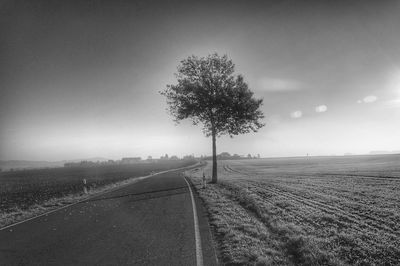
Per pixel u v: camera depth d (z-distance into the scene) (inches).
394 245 303.7
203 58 1253.7
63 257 285.9
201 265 256.7
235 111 1216.8
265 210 515.5
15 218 522.9
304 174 1606.8
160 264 261.0
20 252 305.6
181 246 311.6
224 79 1266.0
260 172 2199.8
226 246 307.3
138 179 1626.5
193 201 656.4
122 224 429.7
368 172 1401.3
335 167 2341.3
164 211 529.0
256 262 258.1
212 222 430.0
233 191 848.9
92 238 355.3
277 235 354.0
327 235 348.5
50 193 1013.2
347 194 685.3
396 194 651.5
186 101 1238.9
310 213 475.2
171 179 1478.8
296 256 283.0
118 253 293.9
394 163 2409.0
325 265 258.2
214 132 1261.1
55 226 434.3
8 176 2667.3
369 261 264.1
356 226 386.0
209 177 1659.7
